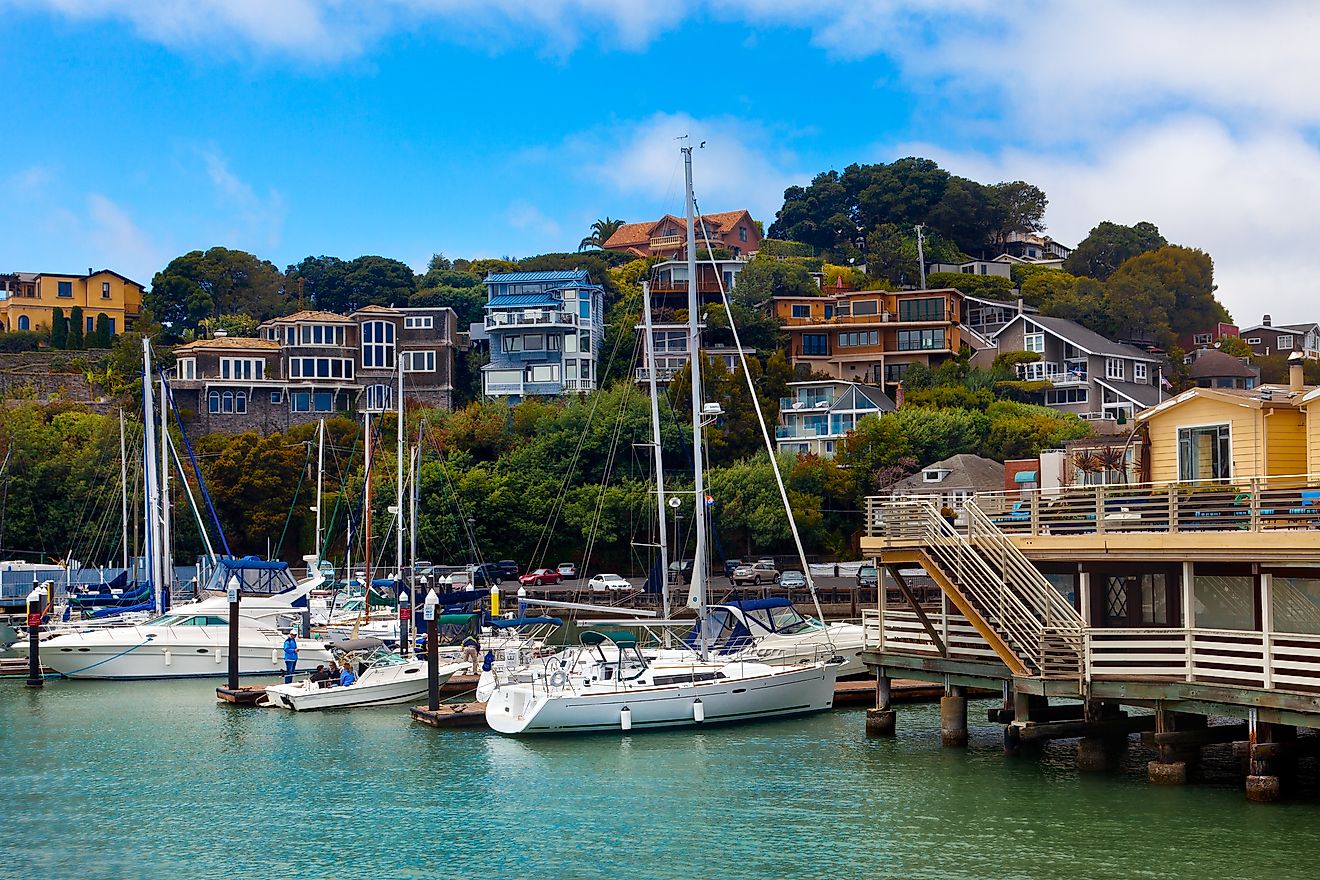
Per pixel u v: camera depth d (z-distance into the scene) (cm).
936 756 3312
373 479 8212
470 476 8425
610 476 8669
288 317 11131
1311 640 2480
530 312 11069
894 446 8881
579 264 13350
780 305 12200
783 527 8031
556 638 6066
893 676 3484
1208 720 3388
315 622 5559
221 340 10912
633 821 2836
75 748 3650
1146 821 2633
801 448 10175
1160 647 2702
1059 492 3039
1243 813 2656
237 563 5338
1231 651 2655
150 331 12475
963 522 3145
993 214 16162
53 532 8462
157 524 5666
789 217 16825
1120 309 12750
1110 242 15062
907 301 11775
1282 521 2652
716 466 8862
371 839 2764
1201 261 13575
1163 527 2798
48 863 2642
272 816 2944
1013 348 11488
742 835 2706
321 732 3809
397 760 3444
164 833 2834
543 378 11094
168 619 4956
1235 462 3106
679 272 12775
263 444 8825
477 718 3875
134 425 8681
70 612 5972
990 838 2600
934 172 16362
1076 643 2772
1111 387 10662
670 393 8881
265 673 4906
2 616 7131
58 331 12419
